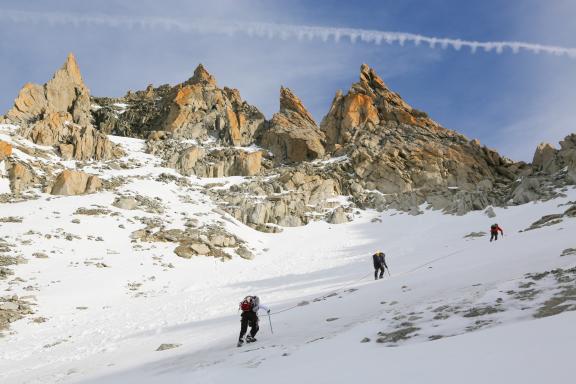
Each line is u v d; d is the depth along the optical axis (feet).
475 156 219.61
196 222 156.15
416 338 29.96
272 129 259.60
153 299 97.45
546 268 44.42
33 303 87.25
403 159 219.61
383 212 192.75
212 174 220.64
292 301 71.92
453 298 40.70
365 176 215.92
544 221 110.93
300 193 200.75
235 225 164.86
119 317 81.56
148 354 48.70
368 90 276.21
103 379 39.09
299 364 27.53
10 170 171.32
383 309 43.57
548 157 203.41
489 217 161.99
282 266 130.62
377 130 249.75
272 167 238.68
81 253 121.60
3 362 58.85
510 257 57.16
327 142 260.42
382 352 25.84
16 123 229.04
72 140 214.07
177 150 237.45
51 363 54.70
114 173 198.08
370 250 142.31
